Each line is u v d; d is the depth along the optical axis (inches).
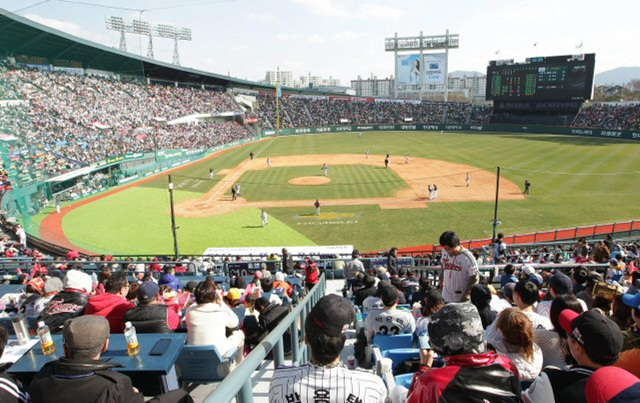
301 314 268.7
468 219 1408.7
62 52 2578.7
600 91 6555.1
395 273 630.5
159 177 2277.3
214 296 251.1
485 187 1820.9
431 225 1365.7
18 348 226.2
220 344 244.5
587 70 3314.5
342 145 3346.5
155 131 2822.3
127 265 724.7
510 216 1421.0
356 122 4603.8
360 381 121.3
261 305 319.3
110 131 2450.8
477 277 290.4
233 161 2748.5
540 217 1397.6
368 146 3216.0
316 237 1295.5
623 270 510.6
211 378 221.6
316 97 4965.6
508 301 341.4
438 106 4507.9
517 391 113.1
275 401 122.3
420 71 4653.1
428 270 679.7
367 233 1317.7
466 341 111.3
